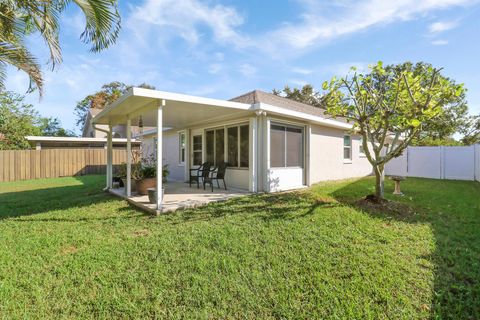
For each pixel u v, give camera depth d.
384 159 5.62
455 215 4.90
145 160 8.59
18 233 4.19
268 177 7.33
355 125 6.19
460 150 11.54
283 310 2.23
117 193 7.45
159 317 2.18
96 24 4.70
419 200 6.31
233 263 3.02
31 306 2.32
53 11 4.56
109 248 3.48
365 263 2.97
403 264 2.93
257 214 4.92
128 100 5.22
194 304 2.34
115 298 2.41
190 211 5.29
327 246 3.45
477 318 2.12
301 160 8.70
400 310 2.20
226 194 7.00
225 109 6.47
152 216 5.06
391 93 5.54
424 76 5.26
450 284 2.56
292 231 3.97
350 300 2.35
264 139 7.36
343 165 11.30
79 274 2.83
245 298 2.40
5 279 2.73
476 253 3.19
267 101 8.52
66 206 6.16
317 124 9.57
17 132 18.22
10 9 4.37
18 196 7.91
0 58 4.68
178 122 8.98
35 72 5.11
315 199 6.21
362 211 5.08
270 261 3.06
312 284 2.60
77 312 2.24
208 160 9.42
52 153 14.50
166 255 3.24
